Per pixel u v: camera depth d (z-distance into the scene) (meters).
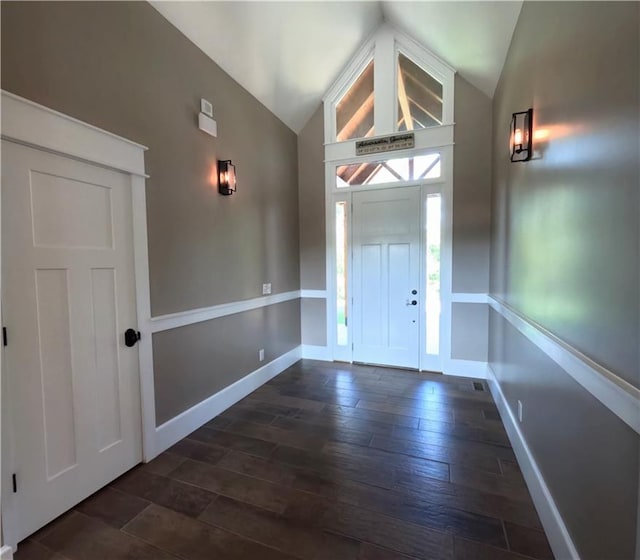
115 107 1.92
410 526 1.59
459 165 3.48
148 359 2.16
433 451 2.21
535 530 1.56
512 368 2.35
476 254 3.48
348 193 3.99
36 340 1.58
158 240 2.23
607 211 1.06
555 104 1.55
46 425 1.62
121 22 1.96
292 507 1.73
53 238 1.64
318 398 3.10
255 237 3.34
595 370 1.09
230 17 2.55
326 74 3.70
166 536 1.56
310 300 4.29
